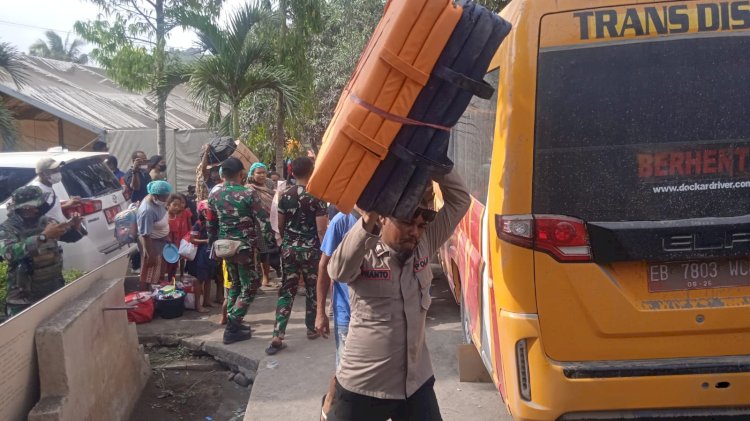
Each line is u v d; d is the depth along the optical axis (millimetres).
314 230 6230
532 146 3252
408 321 3100
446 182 3225
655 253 3193
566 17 3230
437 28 2561
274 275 9805
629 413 3314
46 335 3984
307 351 6203
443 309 7148
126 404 5293
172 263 8125
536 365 3291
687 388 3258
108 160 10156
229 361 6367
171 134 17281
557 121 3242
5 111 13656
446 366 5516
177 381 6137
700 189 3246
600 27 3217
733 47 3227
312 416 4840
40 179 7141
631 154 3236
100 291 4891
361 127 2641
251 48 11664
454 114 2676
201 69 11500
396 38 2578
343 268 3010
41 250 5098
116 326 5148
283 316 6168
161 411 5508
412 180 2715
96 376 4594
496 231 3365
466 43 2611
